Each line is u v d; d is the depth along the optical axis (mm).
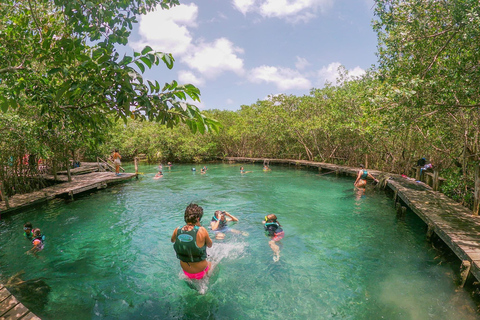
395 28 7473
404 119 6594
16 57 3508
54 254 5941
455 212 6879
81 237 6969
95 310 3982
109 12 3148
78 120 3508
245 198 11422
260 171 22312
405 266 5281
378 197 11500
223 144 35344
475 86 5801
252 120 29734
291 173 20672
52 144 10711
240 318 3768
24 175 11633
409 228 7465
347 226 7613
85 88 2484
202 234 4152
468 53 6371
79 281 4797
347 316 3801
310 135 24625
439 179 9945
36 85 3580
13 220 8453
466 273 4309
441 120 8688
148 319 3760
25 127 8516
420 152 13609
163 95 2631
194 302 4129
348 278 4820
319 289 4477
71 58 2811
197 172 22094
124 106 2561
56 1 2723
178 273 4988
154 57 2473
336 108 18266
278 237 6613
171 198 11602
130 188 14211
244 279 4754
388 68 8250
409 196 8711
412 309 3949
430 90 6172
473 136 8422
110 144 22938
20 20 3770
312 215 8742
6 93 3576
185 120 2805
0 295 3504
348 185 14633
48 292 4449
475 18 4957
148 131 33312
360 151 18594
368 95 7289
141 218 8641
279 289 4465
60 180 13484
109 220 8430
